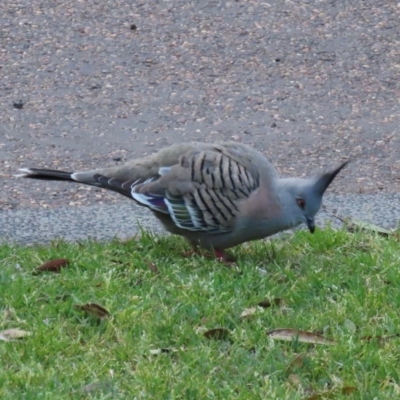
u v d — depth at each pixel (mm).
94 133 14633
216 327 8828
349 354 8312
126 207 12344
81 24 17562
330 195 12773
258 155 10289
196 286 9539
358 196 12727
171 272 9953
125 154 14031
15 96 15570
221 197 10031
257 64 16625
